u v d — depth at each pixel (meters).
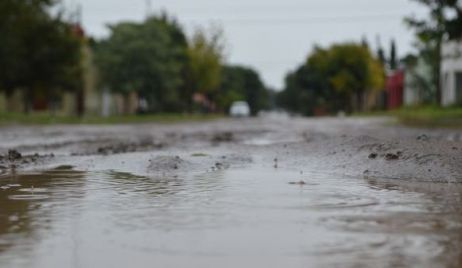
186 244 6.90
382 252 6.50
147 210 8.94
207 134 33.19
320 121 59.28
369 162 13.84
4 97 77.81
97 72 89.88
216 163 15.09
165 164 14.50
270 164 15.27
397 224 7.86
